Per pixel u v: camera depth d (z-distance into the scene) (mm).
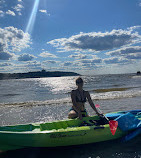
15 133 1996
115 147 2156
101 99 6434
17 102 6656
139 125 2350
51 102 6336
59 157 1921
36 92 11648
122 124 2336
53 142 2080
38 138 2049
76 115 2660
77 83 2486
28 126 2381
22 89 14836
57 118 4055
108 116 2689
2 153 2027
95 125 2396
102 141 2246
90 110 4645
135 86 12352
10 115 4371
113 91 9414
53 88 15961
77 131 2156
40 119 3971
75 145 2160
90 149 2113
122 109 4648
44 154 2010
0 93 11078
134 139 2387
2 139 1943
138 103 5469
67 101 6500
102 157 1906
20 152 2061
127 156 1921
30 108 5297
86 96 2584
